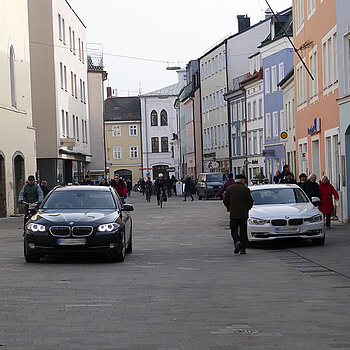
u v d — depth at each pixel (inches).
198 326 355.3
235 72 3484.3
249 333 336.8
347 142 1133.7
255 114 2989.7
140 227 1179.9
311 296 450.3
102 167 3152.1
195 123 4256.9
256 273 575.2
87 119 2970.0
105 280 535.8
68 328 350.9
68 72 2517.2
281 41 2566.4
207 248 807.7
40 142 2242.9
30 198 1033.5
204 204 2146.9
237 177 741.9
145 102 5334.6
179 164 4813.0
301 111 1685.5
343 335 329.7
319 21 1379.2
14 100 1729.8
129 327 352.8
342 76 1146.0
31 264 652.7
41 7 2242.9
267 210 808.3
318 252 725.9
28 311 399.9
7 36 1675.7
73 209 695.1
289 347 306.0
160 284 512.7
